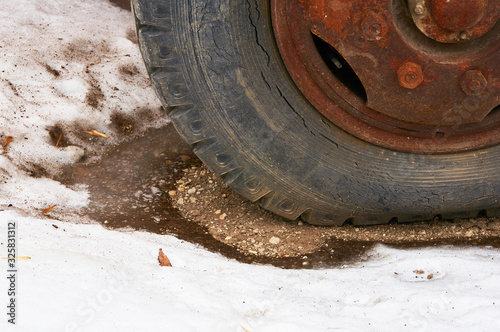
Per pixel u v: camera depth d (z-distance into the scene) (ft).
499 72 9.43
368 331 8.98
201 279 9.32
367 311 9.18
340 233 10.12
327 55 9.62
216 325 8.92
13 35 11.87
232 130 9.68
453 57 9.41
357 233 10.12
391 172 9.84
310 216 10.07
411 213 10.05
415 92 9.50
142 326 8.84
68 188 10.49
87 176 10.70
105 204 10.38
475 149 9.80
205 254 9.79
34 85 11.30
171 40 9.48
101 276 9.14
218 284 9.30
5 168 10.43
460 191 9.92
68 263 9.18
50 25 12.17
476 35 9.26
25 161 10.60
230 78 9.56
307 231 10.13
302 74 9.54
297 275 9.53
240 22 9.45
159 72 9.59
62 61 11.69
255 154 9.75
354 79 9.69
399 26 9.34
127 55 11.98
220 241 10.04
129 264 9.32
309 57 9.48
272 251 9.95
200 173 10.77
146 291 9.11
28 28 12.05
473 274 9.55
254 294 9.25
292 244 10.01
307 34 9.42
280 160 9.77
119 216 10.24
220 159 9.80
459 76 9.45
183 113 9.66
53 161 10.73
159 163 10.91
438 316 9.12
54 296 8.93
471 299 9.21
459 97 9.52
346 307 9.20
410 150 9.77
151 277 9.24
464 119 9.61
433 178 9.87
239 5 9.42
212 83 9.57
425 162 9.83
